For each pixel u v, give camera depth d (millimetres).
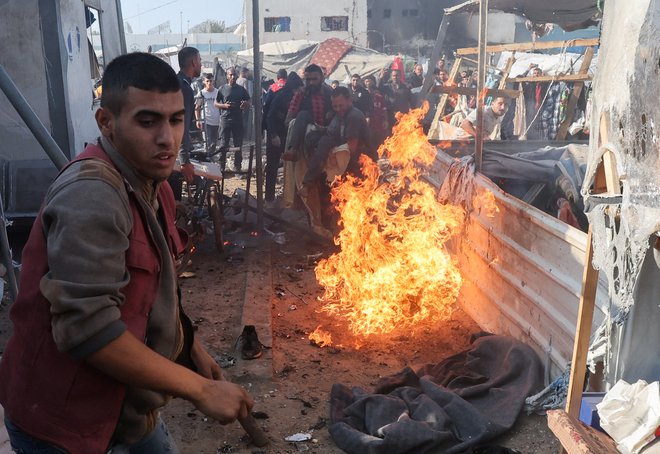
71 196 1469
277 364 4539
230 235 7727
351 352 4789
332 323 5324
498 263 4875
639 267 2396
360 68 28969
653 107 2113
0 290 5375
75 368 1551
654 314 2984
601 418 2551
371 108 13250
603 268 2592
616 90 2350
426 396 3803
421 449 3412
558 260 3949
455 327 5266
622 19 2311
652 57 2113
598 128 2568
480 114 5473
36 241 1565
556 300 3980
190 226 6742
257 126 7531
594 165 2578
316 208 7367
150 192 1696
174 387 1531
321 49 29359
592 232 2674
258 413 3809
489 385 3988
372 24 38906
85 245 1436
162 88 1559
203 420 3744
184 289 6039
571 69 11562
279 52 29688
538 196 5945
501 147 8586
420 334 5129
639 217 2234
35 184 7684
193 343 2064
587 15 9688
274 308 5621
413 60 29031
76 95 8359
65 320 1421
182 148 6695
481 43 5371
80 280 1426
